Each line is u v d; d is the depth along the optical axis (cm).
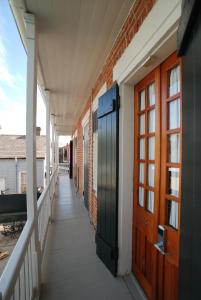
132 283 231
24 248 148
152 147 207
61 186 974
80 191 747
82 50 271
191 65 82
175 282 157
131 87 240
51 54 282
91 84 414
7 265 122
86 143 575
